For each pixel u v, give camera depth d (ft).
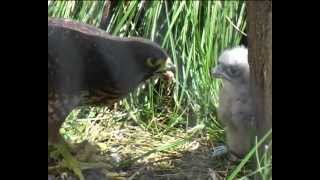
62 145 1.98
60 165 2.00
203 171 2.07
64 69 1.87
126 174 2.03
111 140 2.35
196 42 2.74
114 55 1.95
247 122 2.05
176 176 2.02
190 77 2.66
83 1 2.88
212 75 2.36
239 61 2.17
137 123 2.49
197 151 2.24
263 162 1.73
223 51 2.48
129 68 1.98
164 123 2.51
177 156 2.19
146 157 2.17
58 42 1.87
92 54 1.92
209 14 2.79
